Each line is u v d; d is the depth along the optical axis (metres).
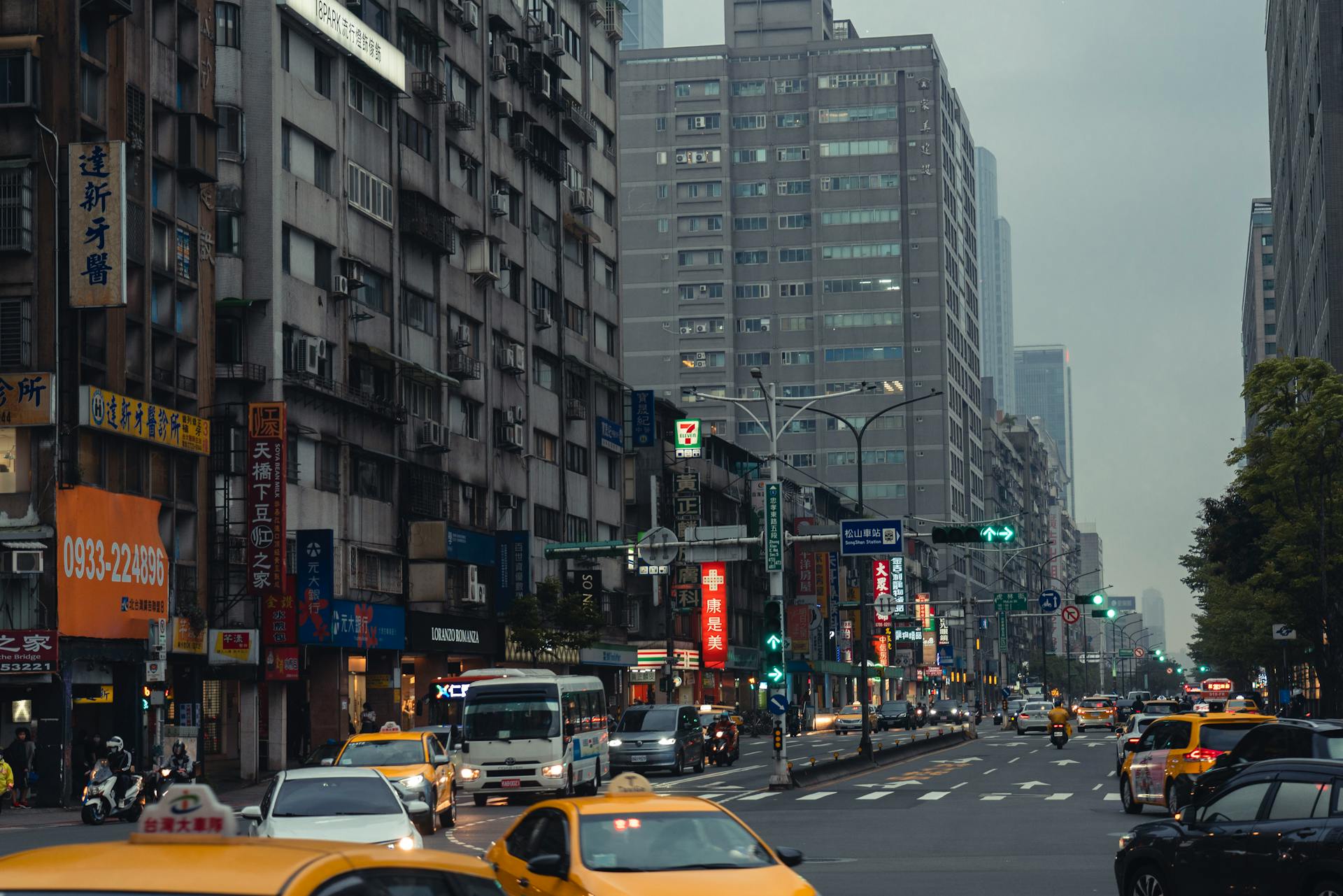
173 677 46.34
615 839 12.83
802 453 168.50
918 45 171.12
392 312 59.75
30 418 39.44
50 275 39.94
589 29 86.69
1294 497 57.50
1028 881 20.09
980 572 189.00
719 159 170.38
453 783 30.27
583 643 65.31
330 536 49.81
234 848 6.23
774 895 11.78
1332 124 81.88
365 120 58.25
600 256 87.31
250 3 51.31
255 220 50.44
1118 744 39.59
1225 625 98.50
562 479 77.81
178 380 46.66
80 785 41.25
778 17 182.75
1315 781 14.07
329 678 53.62
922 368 167.88
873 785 42.25
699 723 50.94
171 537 45.00
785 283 170.75
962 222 187.75
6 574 39.00
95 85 42.34
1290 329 107.56
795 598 116.88
